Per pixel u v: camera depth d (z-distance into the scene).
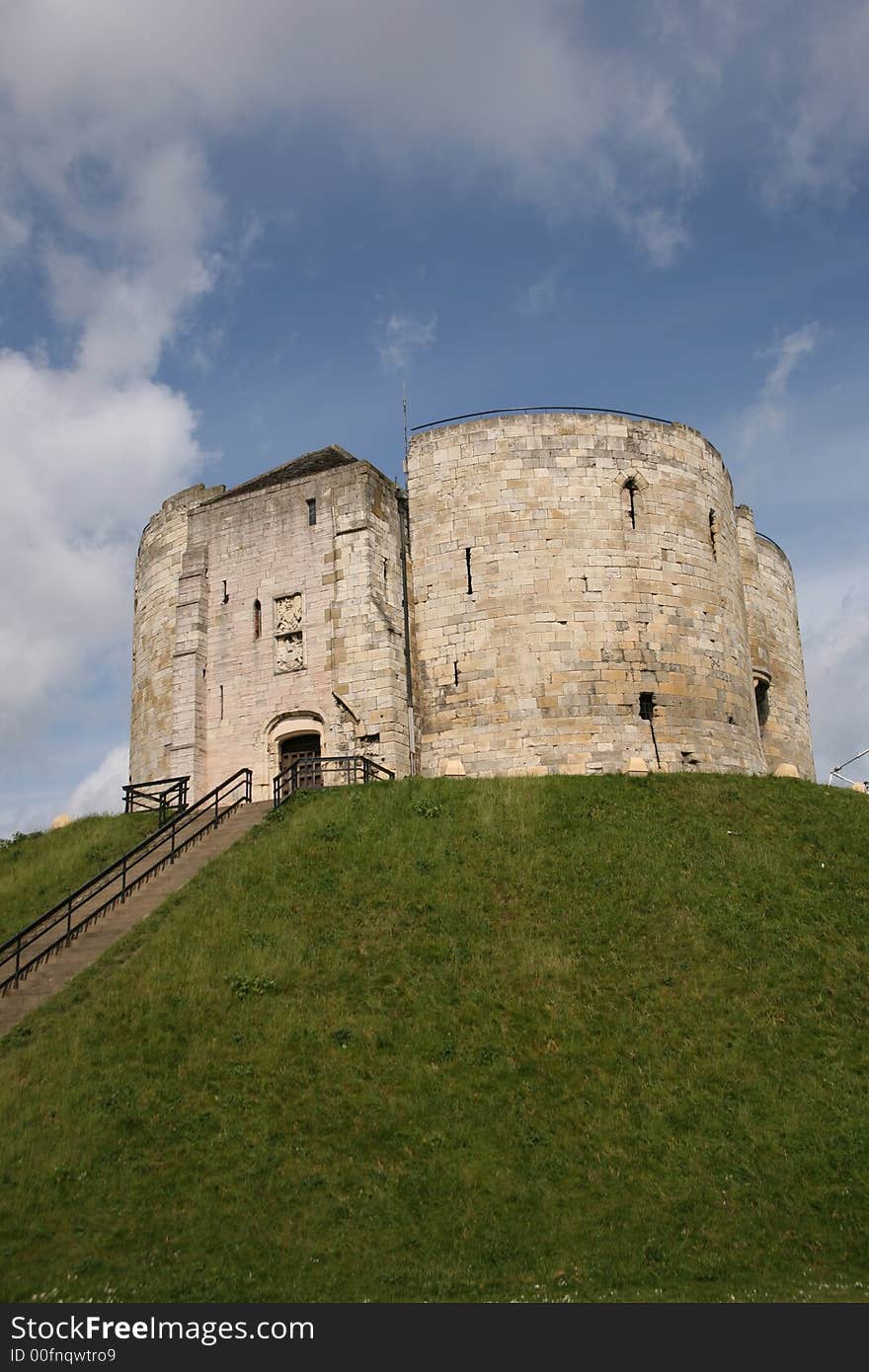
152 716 43.16
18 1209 16.97
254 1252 16.47
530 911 25.92
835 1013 22.61
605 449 40.62
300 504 40.28
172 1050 20.95
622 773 33.84
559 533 39.47
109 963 23.89
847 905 26.45
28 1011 22.28
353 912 25.77
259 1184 17.88
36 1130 18.64
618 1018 22.39
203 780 39.53
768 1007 22.77
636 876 27.22
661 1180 18.55
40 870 31.12
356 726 37.53
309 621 39.16
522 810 30.47
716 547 42.25
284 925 25.16
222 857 28.84
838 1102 20.23
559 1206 17.91
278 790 34.66
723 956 24.28
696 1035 21.95
